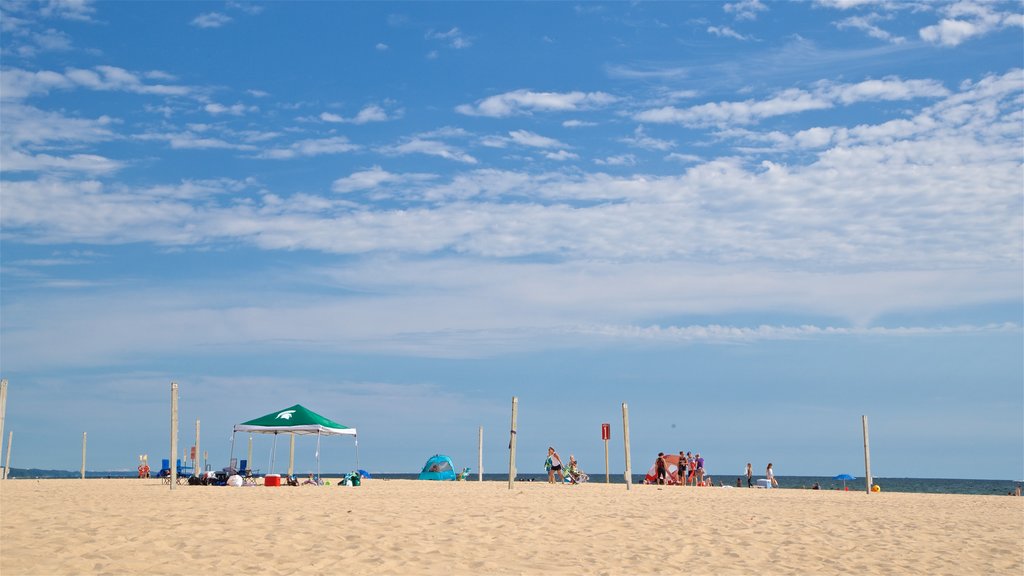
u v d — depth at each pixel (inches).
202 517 491.8
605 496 856.3
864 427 1167.0
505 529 497.0
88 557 349.7
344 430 1122.7
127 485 991.0
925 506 836.6
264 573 338.0
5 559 337.4
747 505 765.3
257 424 1095.0
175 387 813.9
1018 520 670.5
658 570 383.6
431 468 1542.8
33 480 1230.3
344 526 476.7
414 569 361.1
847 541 498.3
